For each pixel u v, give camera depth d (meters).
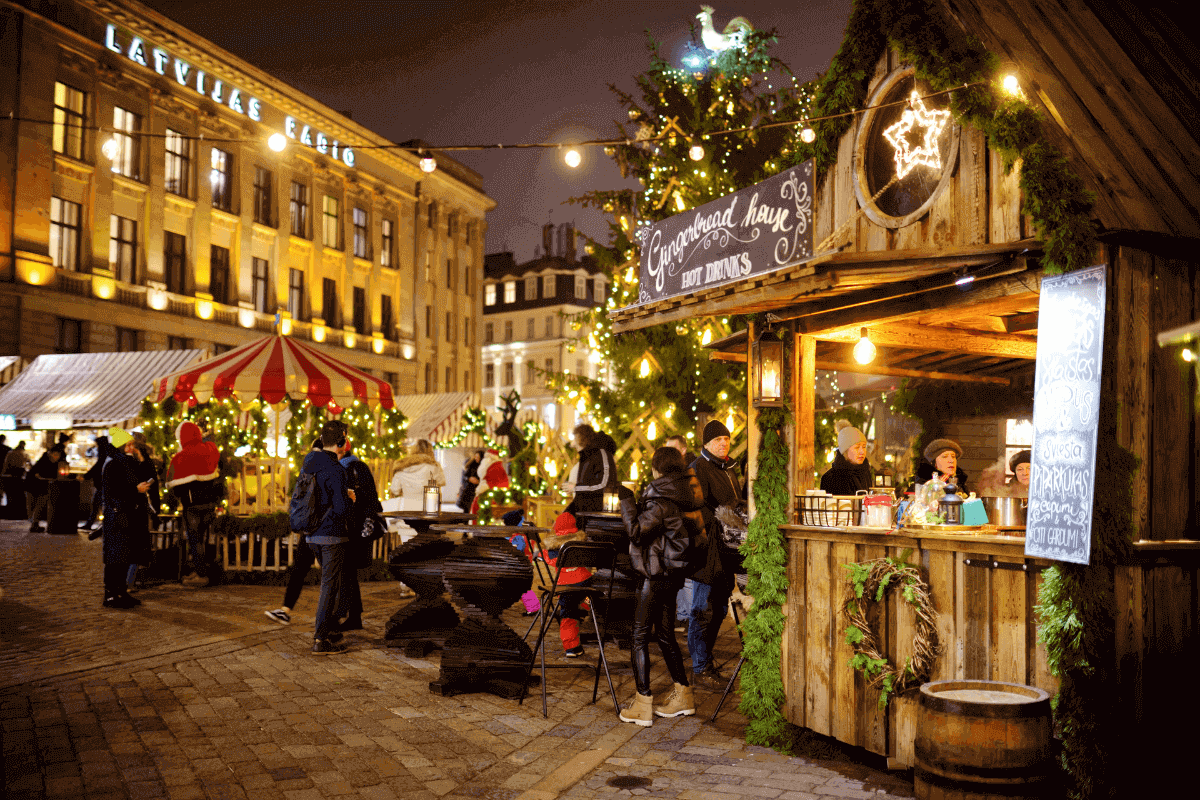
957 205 4.92
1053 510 4.14
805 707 5.43
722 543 7.24
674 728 5.86
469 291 52.94
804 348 5.99
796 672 5.52
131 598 9.78
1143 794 4.11
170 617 9.16
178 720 5.55
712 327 12.11
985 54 4.70
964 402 8.95
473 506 14.70
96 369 21.86
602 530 8.37
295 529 7.78
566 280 70.06
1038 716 3.92
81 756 4.81
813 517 5.65
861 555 5.12
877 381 12.53
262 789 4.43
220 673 6.83
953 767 3.93
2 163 26.97
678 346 13.02
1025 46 4.80
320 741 5.26
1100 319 4.05
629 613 8.48
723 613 7.30
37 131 27.83
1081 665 3.99
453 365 50.88
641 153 13.45
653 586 6.04
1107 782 4.00
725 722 6.02
